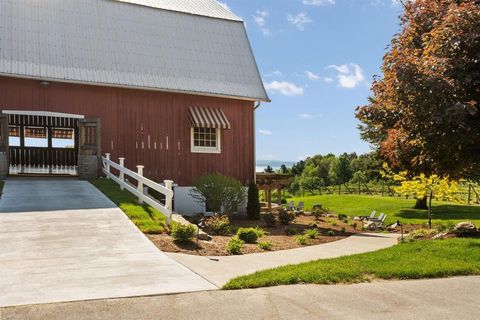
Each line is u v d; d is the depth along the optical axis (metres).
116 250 9.69
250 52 23.62
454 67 10.38
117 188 16.77
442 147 10.98
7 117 17.62
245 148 22.39
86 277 7.64
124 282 7.38
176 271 8.23
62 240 10.25
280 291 7.07
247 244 13.33
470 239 12.05
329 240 16.05
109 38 20.25
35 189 16.02
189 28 22.66
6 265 8.30
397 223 22.80
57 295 6.61
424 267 8.61
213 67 21.97
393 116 12.22
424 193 18.89
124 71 19.66
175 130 20.73
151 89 19.81
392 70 11.20
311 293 7.00
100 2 21.09
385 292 7.16
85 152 18.62
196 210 20.83
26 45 18.31
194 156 21.11
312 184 72.50
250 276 7.79
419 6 13.30
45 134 21.91
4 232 10.72
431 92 9.90
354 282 7.77
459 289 7.42
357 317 5.96
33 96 18.16
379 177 32.56
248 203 21.11
